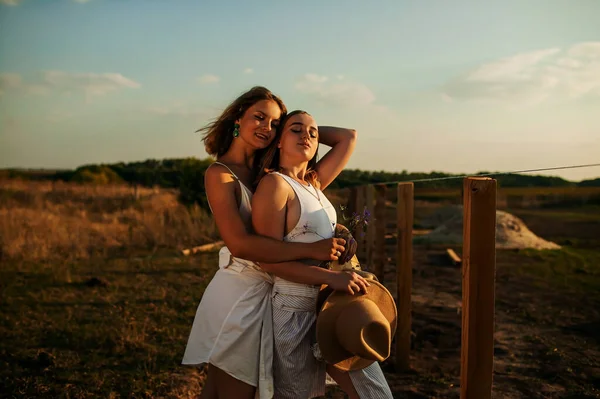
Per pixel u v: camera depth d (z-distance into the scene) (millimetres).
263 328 3018
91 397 4621
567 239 16984
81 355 5730
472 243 2662
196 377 5148
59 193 24062
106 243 14273
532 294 9250
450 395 4715
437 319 7426
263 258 2898
